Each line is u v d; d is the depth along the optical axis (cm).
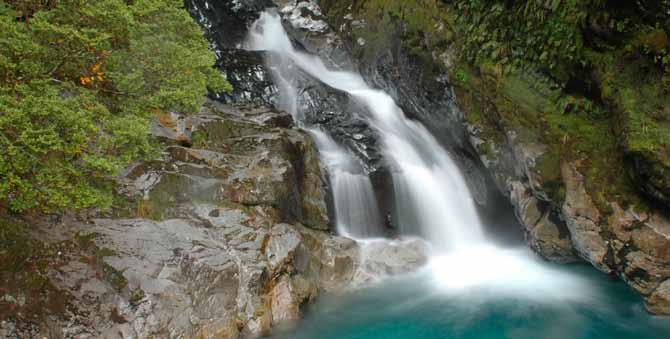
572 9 736
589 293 766
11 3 475
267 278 673
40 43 446
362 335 683
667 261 655
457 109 975
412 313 738
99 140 458
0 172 407
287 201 809
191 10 1447
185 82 577
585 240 737
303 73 1343
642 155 636
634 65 701
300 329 688
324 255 831
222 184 746
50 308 514
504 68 847
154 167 718
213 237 677
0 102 381
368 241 948
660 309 668
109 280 564
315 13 1531
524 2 803
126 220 646
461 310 741
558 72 788
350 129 1098
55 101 405
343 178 979
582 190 733
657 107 664
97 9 457
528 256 919
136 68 545
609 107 722
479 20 892
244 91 1220
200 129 864
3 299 496
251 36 1564
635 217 677
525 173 819
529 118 804
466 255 938
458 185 1066
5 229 542
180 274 602
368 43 1266
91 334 517
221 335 594
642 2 686
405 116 1212
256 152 848
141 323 545
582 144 744
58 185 428
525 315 717
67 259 560
